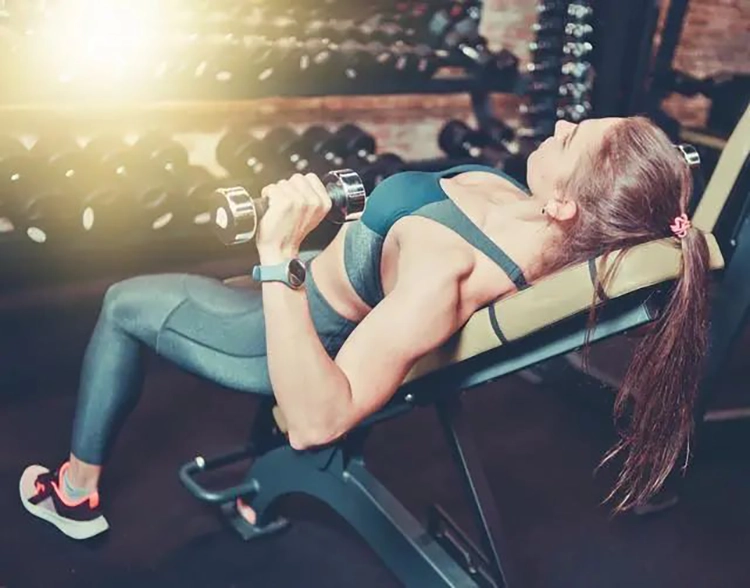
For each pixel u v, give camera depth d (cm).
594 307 110
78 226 217
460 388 132
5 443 196
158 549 166
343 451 150
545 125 321
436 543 146
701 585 170
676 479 194
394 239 119
